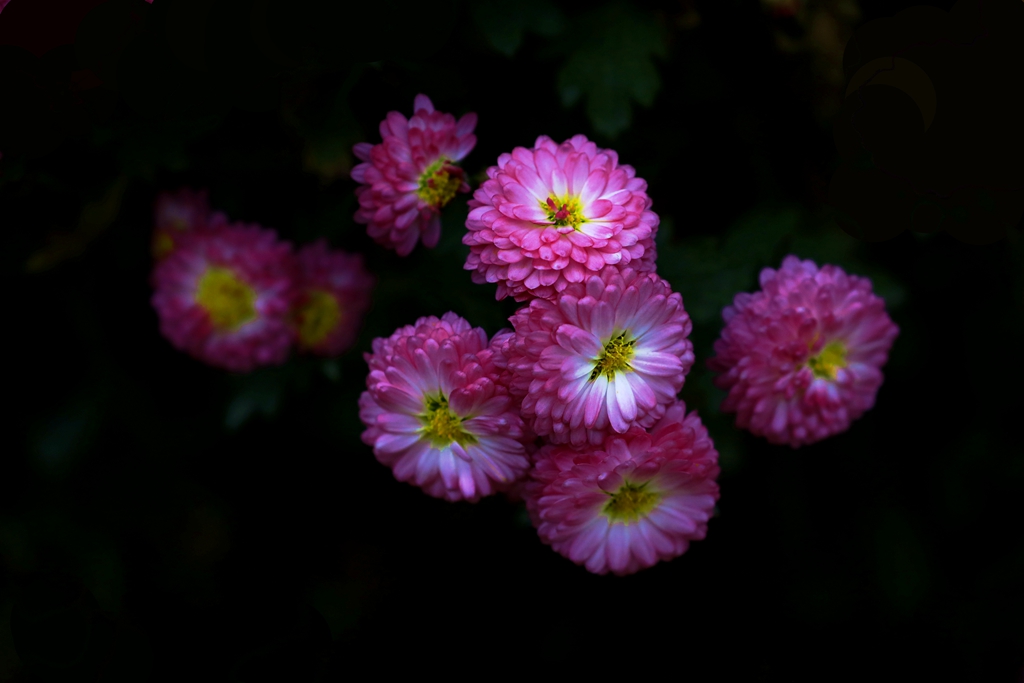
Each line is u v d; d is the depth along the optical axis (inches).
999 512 18.3
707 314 16.7
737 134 17.4
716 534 18.7
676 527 15.2
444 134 15.6
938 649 18.4
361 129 16.2
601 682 18.5
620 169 14.9
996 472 18.2
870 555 18.4
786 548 18.6
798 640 18.6
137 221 17.8
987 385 18.2
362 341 17.9
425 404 15.0
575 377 14.3
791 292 15.9
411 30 15.6
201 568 18.8
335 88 15.9
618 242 14.4
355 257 17.8
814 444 18.5
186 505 18.8
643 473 14.7
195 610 18.6
